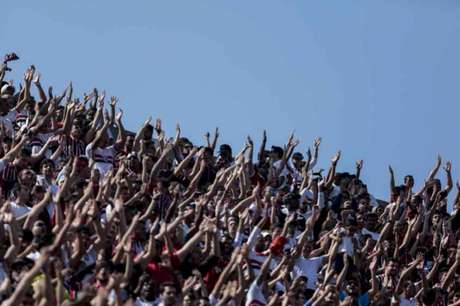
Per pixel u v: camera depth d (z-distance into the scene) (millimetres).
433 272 78312
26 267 56094
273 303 60469
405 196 85750
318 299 64750
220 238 64562
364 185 86250
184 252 62312
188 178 75875
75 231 59531
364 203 82750
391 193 86125
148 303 59250
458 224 87875
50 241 58438
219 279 61250
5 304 50562
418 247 82938
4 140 72188
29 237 59062
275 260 68250
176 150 79938
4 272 57500
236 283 60969
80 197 65250
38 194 63906
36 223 58375
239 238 67062
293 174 84812
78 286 58375
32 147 74125
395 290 74438
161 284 59656
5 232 59844
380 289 75750
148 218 66250
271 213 71562
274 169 81938
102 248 60750
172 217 68812
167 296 58125
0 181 67562
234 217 68438
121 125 78188
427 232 85688
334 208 82625
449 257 82688
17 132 75188
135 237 62844
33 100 78125
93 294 54281
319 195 81500
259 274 63500
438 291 76000
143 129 77062
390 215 82375
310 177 83562
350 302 66938
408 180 86188
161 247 62719
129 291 58719
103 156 76250
